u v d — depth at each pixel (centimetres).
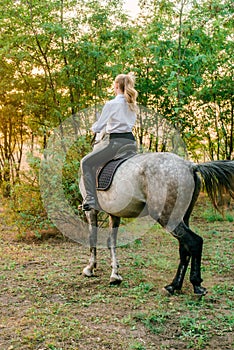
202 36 926
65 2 933
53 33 912
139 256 677
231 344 392
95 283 559
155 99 1012
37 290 533
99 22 938
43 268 623
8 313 464
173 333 414
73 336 405
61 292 524
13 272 603
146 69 991
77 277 580
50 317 450
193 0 898
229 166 485
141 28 984
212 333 412
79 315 457
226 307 473
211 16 923
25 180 844
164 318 442
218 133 1141
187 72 931
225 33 969
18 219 807
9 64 1048
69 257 680
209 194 486
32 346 388
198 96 1038
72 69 932
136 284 553
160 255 682
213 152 1212
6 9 934
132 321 437
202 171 482
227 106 1122
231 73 1073
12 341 397
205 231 831
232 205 975
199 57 855
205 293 495
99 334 410
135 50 966
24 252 707
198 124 1101
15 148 1256
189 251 479
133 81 527
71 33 931
